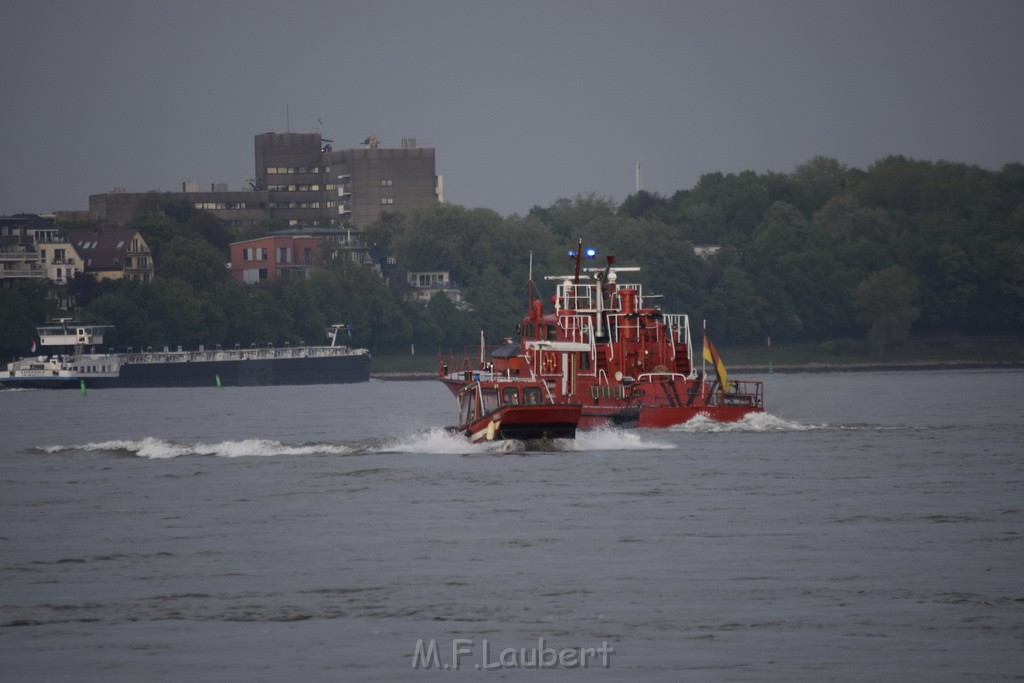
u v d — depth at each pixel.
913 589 139.75
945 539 165.50
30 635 127.31
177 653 121.69
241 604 137.12
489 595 139.25
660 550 159.62
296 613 133.62
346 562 155.25
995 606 133.25
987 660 117.50
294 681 114.44
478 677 115.00
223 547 165.00
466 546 163.25
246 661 119.44
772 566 150.62
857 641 122.69
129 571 152.12
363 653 121.25
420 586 143.25
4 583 146.75
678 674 114.75
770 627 127.12
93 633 127.69
